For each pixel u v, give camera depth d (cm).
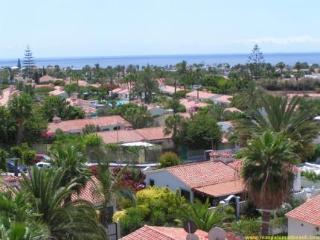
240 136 4009
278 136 2978
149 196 4388
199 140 8462
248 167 2912
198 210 3331
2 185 3447
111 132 8819
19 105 8575
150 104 14575
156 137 8706
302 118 3934
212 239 2183
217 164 5397
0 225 1794
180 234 2856
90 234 2666
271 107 3953
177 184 5062
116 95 17812
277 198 2897
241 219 4175
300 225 3503
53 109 11062
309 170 5572
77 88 18300
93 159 6156
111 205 4006
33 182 2644
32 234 1838
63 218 2602
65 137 8300
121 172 4006
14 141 8612
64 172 3070
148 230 2900
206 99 14862
